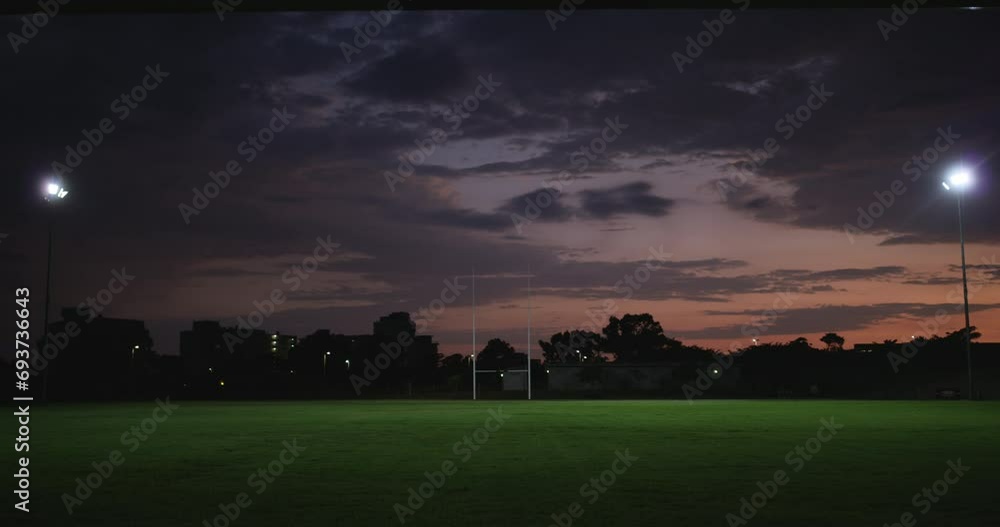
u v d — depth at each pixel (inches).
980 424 1293.1
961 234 2453.2
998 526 470.6
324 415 1697.8
